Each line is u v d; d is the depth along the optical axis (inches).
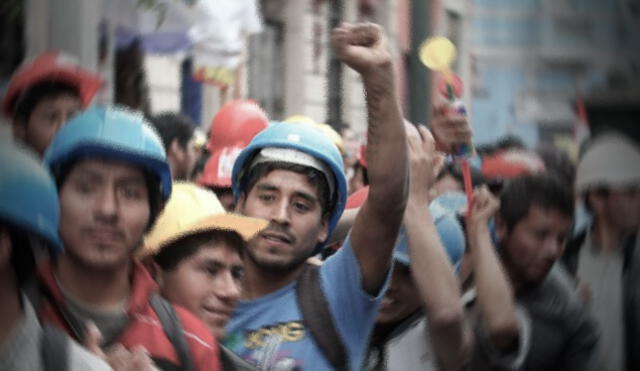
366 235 176.4
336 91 794.8
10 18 284.5
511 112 932.0
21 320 124.7
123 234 146.6
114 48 435.8
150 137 147.9
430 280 191.3
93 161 145.2
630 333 265.6
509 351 206.8
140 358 139.3
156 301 152.3
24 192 122.0
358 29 175.3
